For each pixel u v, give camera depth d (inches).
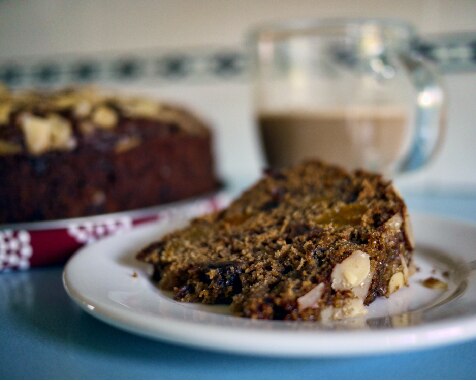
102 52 21.9
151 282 10.3
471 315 8.3
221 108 21.0
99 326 9.7
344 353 7.7
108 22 21.6
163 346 9.0
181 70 21.1
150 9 21.0
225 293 9.7
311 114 15.7
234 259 10.0
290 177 12.1
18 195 12.8
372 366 8.5
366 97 16.2
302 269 9.5
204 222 11.6
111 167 13.3
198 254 10.4
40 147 12.8
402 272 10.1
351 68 16.5
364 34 16.0
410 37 16.3
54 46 22.5
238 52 20.4
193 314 8.7
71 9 22.0
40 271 12.2
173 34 21.0
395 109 15.5
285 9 19.6
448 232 11.8
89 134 13.1
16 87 23.1
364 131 15.5
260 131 17.0
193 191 15.2
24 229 12.1
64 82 22.6
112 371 8.4
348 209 10.6
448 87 18.2
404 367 8.4
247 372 8.4
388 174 16.1
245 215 11.5
